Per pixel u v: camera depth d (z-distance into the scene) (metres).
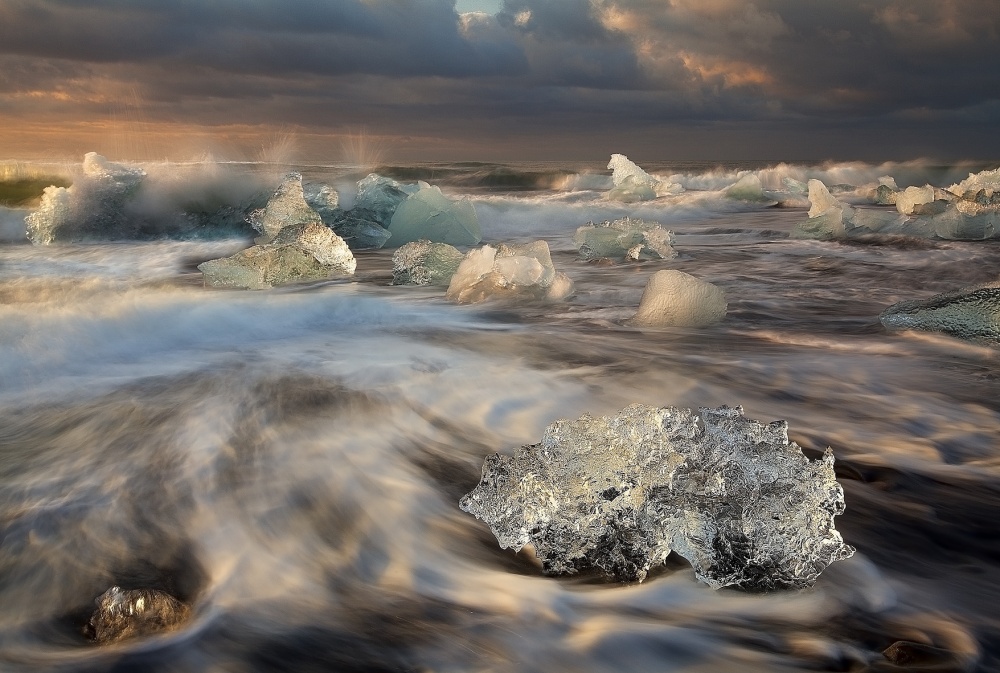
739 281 7.68
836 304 6.49
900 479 2.89
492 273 6.67
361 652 1.86
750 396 3.94
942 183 31.34
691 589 2.18
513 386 3.99
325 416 3.43
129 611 1.95
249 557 2.29
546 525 2.27
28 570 2.20
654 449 2.32
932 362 4.55
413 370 4.22
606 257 9.38
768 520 2.13
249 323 5.49
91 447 3.03
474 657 1.85
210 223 12.32
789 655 1.87
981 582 2.20
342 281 7.79
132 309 5.36
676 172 39.09
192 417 3.37
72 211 12.13
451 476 2.91
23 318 4.92
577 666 1.82
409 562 2.31
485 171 32.69
